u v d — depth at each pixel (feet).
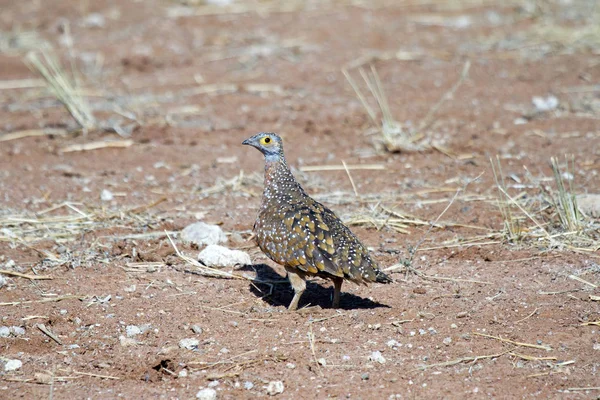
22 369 63.87
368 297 76.07
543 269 80.07
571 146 114.32
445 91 139.03
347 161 113.39
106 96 140.26
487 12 181.47
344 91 140.97
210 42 167.02
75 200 100.27
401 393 59.41
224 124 128.06
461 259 84.33
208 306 74.28
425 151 115.85
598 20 170.09
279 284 79.66
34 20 182.19
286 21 177.58
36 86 148.05
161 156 115.96
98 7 189.16
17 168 111.24
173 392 60.49
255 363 63.93
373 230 91.50
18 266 82.12
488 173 106.32
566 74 145.28
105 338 68.64
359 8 184.96
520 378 61.16
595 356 63.93
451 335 67.67
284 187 74.90
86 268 82.12
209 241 87.76
